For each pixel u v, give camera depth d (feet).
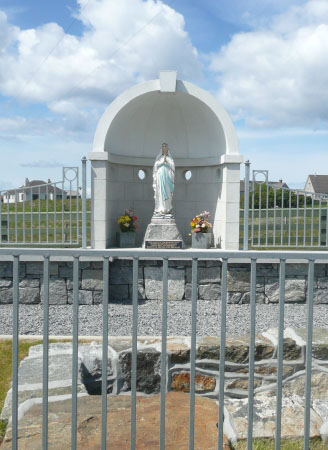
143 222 43.68
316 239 36.88
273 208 36.40
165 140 43.21
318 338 17.20
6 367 19.03
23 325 27.37
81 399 13.52
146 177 43.60
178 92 38.37
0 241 35.47
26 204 37.04
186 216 43.78
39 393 13.75
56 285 32.89
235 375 16.57
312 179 197.88
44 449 9.86
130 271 34.01
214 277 33.83
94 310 31.22
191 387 9.87
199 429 12.21
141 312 30.50
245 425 13.37
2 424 12.62
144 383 16.38
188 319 28.84
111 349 16.76
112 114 37.50
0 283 32.83
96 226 37.09
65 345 18.10
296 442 12.84
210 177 41.73
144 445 11.31
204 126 41.47
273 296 33.45
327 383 16.60
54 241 35.40
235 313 30.48
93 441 11.42
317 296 33.35
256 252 9.57
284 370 16.67
